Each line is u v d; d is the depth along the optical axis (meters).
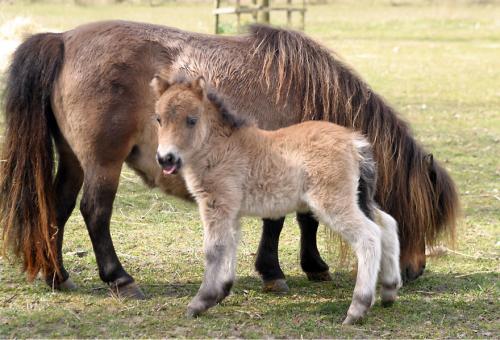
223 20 34.47
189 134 6.27
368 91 7.64
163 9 38.72
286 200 6.47
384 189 7.39
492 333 6.41
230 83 7.40
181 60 7.35
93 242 7.22
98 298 7.15
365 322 6.56
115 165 7.13
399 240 7.47
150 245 8.93
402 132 7.52
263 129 7.45
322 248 9.13
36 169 7.19
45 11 31.94
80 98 7.09
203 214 6.50
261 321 6.57
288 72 7.53
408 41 33.31
